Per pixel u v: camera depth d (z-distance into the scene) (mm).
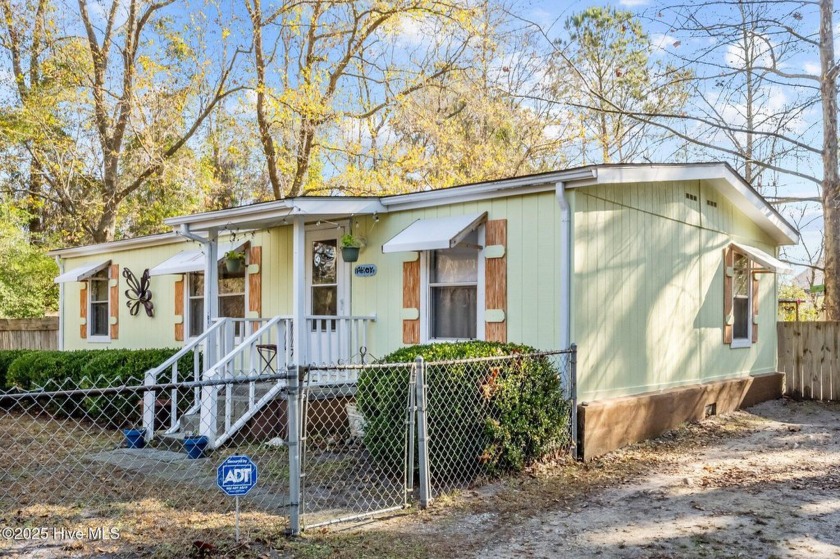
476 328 8391
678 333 9617
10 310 19844
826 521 5328
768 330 12227
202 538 4805
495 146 19938
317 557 4484
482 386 6469
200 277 12414
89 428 9484
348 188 19000
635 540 4926
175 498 5828
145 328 13648
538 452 6988
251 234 11234
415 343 8844
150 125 18844
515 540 4922
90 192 20984
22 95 19297
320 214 8703
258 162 23141
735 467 7230
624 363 8438
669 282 9461
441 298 8758
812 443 8422
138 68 18938
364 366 5336
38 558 4449
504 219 8180
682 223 9812
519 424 6742
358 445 7836
